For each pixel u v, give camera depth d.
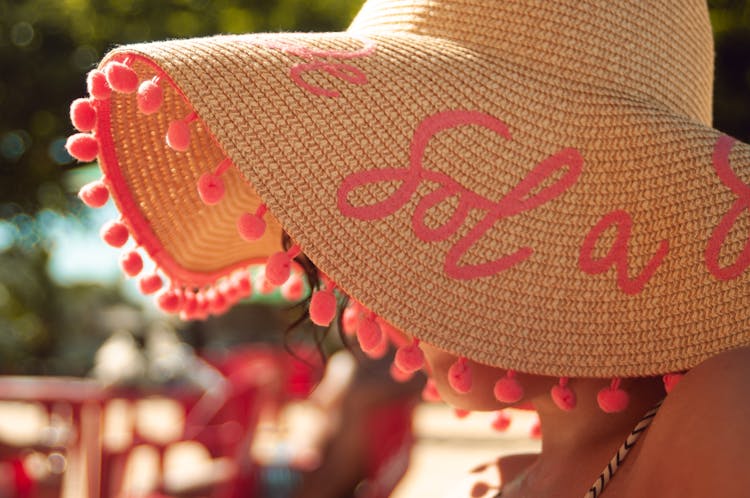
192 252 1.46
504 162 1.07
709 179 1.04
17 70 10.18
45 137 10.67
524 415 1.72
